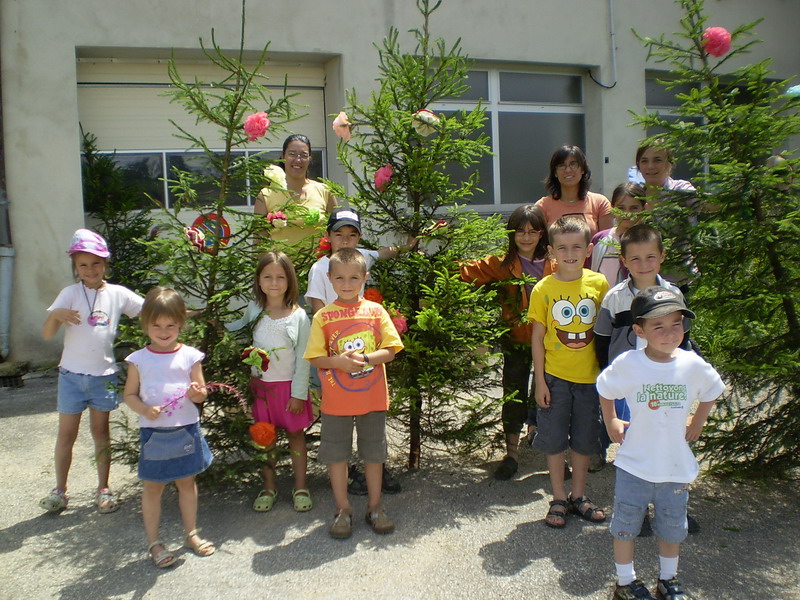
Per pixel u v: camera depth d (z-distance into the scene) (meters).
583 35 8.92
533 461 4.52
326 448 3.50
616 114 9.18
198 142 3.79
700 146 3.68
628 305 3.45
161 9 7.18
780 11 9.98
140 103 7.54
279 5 7.55
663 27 9.27
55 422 5.35
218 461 3.84
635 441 2.85
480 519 3.64
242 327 3.94
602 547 3.30
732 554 3.22
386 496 3.96
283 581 3.04
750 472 3.76
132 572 3.14
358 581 3.04
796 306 3.73
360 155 4.31
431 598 2.89
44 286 7.04
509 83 8.92
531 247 4.18
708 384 2.84
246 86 3.69
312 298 3.95
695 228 3.64
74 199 7.05
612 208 4.10
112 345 3.93
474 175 4.30
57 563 3.24
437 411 4.35
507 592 2.93
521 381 4.30
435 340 4.00
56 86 6.95
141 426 3.26
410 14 8.05
